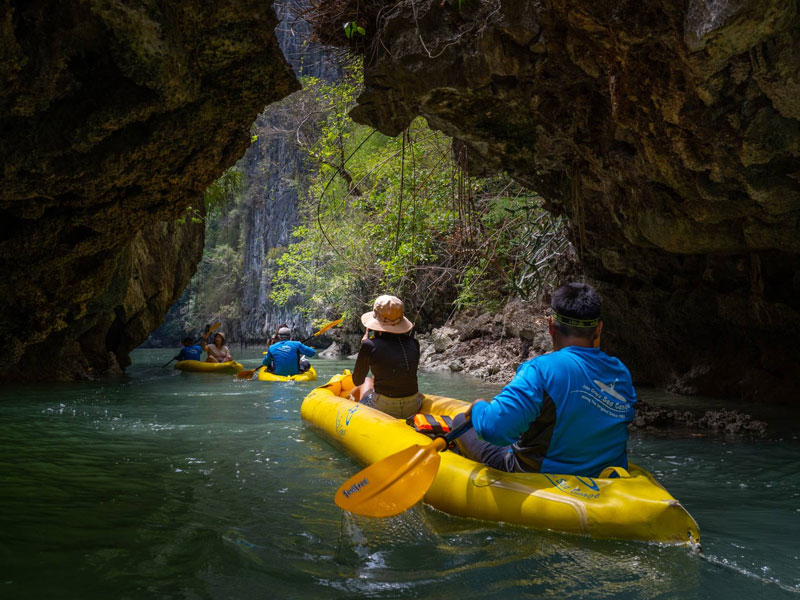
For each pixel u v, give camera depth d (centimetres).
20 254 491
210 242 3194
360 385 463
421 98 509
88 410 586
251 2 362
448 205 861
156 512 271
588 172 558
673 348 707
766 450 394
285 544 231
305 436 459
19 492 301
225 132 447
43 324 610
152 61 350
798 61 304
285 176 2414
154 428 489
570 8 370
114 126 378
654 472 343
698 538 218
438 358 1186
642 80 378
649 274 671
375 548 227
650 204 496
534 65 456
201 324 3030
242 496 298
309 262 1644
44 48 331
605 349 811
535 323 1005
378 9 508
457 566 209
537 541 230
